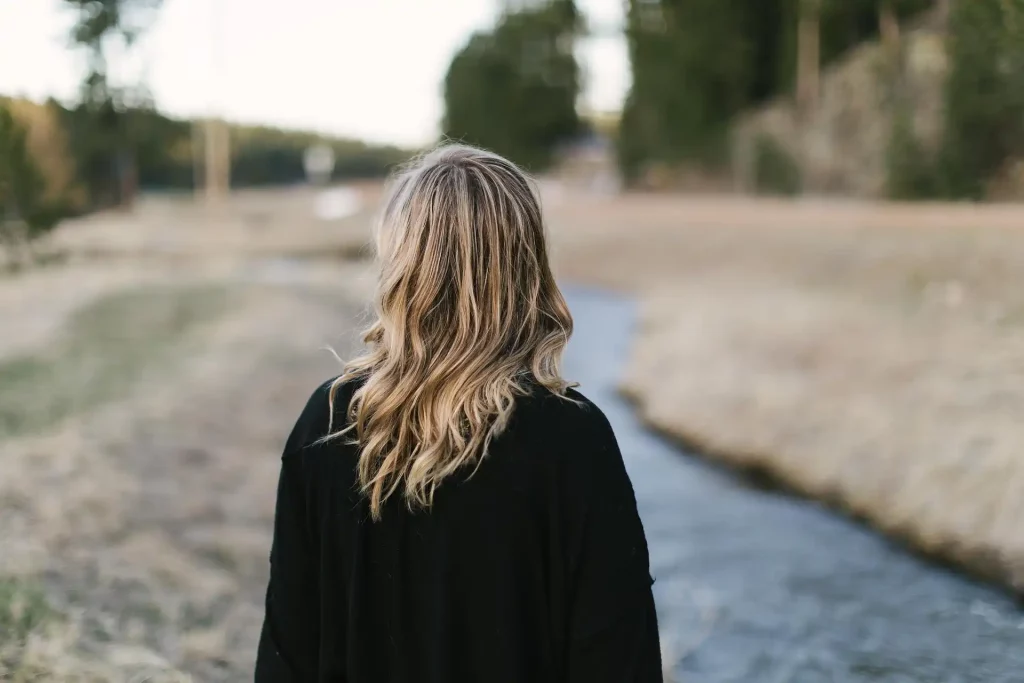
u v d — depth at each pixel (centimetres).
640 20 5438
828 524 604
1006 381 743
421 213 126
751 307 1442
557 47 7038
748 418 841
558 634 122
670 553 546
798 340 1098
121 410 636
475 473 120
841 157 3584
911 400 762
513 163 134
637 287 2217
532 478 119
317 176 6781
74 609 319
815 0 4166
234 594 385
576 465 120
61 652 274
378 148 7944
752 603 454
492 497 119
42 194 871
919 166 2348
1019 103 1152
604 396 1068
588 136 7425
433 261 124
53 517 407
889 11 3397
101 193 1385
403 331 125
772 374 972
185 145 3256
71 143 1025
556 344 128
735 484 709
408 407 122
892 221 1955
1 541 372
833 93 3828
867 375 880
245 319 1195
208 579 390
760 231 2381
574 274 2533
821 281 1573
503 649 119
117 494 460
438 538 121
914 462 642
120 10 1223
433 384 120
